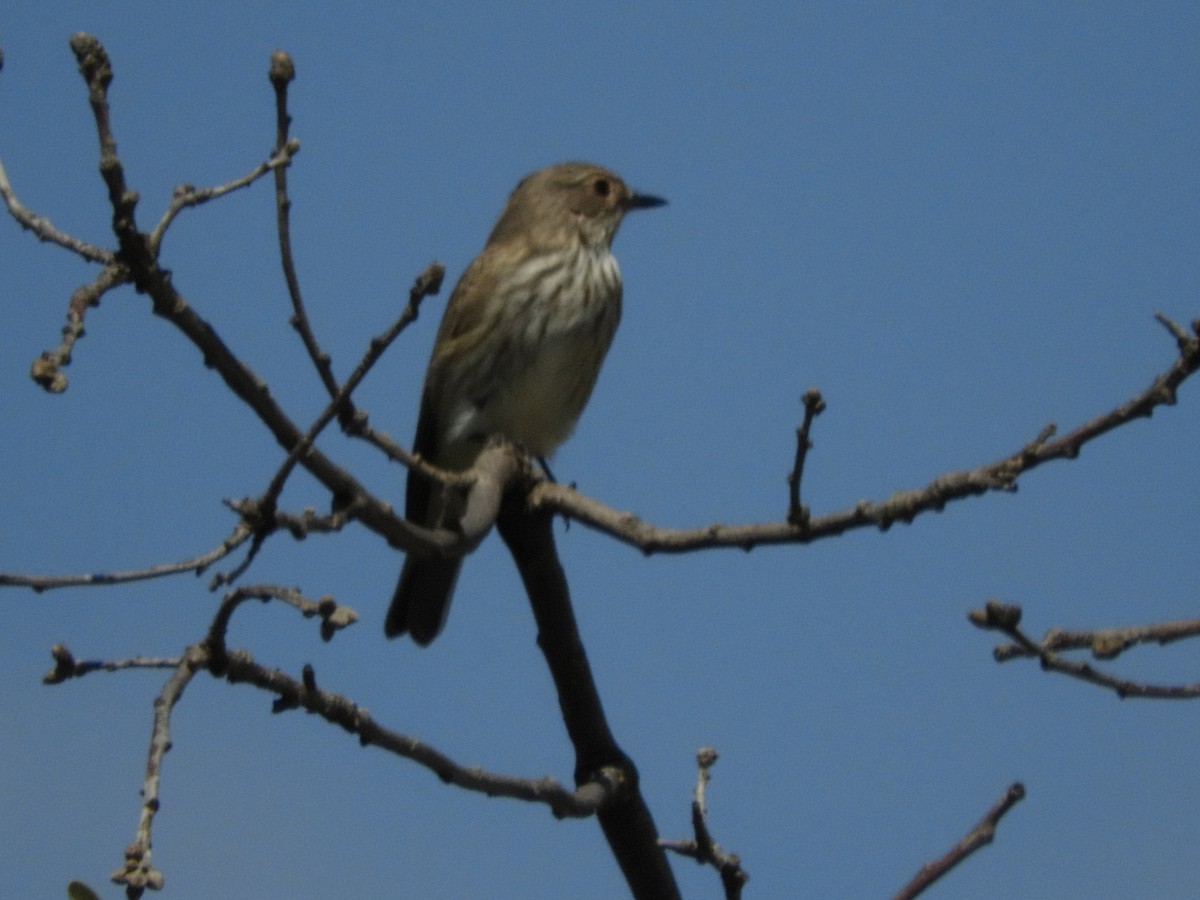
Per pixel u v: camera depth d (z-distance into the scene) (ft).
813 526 29.35
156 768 23.68
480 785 29.71
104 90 24.18
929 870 28.99
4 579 25.12
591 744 36.52
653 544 32.73
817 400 27.81
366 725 27.37
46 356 23.50
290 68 26.94
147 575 25.77
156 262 25.07
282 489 26.30
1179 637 25.59
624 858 36.42
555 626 37.11
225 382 27.14
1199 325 25.50
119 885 22.43
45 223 24.75
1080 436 26.61
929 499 27.71
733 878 32.40
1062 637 25.96
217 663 25.54
